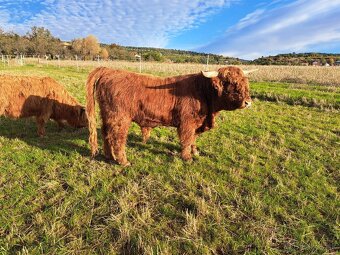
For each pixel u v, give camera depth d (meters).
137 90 5.76
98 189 5.20
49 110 7.88
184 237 4.04
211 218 4.44
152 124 6.07
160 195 5.03
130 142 7.34
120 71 6.00
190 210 4.62
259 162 6.39
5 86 7.41
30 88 7.62
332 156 6.74
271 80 22.17
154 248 3.83
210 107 6.03
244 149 7.08
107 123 5.93
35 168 5.93
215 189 5.22
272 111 11.40
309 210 4.63
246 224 4.30
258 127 9.06
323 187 5.30
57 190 5.20
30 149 6.87
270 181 5.56
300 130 8.78
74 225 4.30
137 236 4.06
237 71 5.59
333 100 12.41
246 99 5.56
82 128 8.62
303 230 4.16
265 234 4.09
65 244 3.96
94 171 5.82
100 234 4.14
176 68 32.94
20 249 3.90
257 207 4.66
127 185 5.28
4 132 8.12
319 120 10.09
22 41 61.44
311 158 6.59
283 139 7.85
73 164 6.14
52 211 4.57
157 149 6.98
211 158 6.53
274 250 3.82
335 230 4.18
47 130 8.52
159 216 4.53
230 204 4.81
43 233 4.14
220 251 3.88
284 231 4.17
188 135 6.10
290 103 13.04
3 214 4.51
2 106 7.46
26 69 30.19
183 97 5.89
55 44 69.00
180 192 5.11
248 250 3.85
